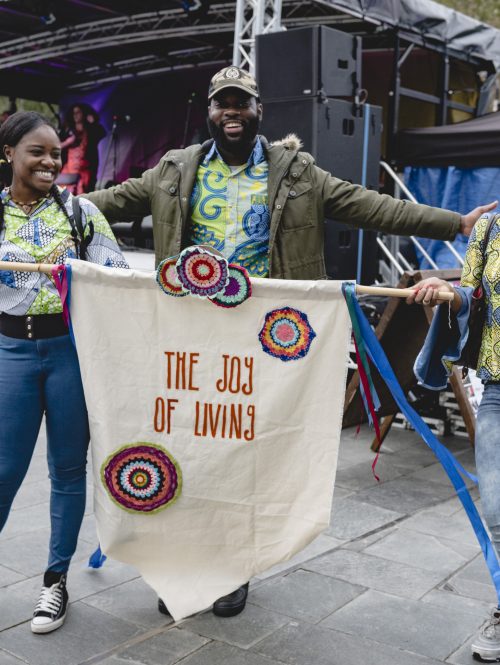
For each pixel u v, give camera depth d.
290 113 6.25
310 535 2.61
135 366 2.72
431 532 3.91
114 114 14.23
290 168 2.96
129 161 14.15
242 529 2.71
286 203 2.94
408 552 3.65
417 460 5.20
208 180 2.98
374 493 4.51
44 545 3.65
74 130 14.45
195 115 13.29
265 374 2.63
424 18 8.32
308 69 6.12
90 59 13.20
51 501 2.91
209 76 13.07
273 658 2.67
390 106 7.98
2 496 2.80
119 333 2.71
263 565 2.71
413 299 2.52
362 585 3.27
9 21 10.71
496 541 2.59
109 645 2.75
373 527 3.97
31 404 2.76
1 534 3.78
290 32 6.18
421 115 10.63
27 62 12.78
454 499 4.44
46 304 2.70
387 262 8.13
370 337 2.52
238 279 2.57
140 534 2.79
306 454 2.62
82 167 14.55
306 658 2.67
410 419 2.52
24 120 2.65
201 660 2.65
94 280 2.69
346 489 4.58
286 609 3.04
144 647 2.73
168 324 2.68
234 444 2.67
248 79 2.84
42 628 2.79
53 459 2.86
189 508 2.74
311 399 2.60
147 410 2.73
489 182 7.27
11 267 2.60
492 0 17.88
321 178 3.03
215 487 2.70
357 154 6.59
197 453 2.70
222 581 2.75
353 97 6.53
